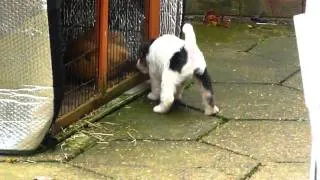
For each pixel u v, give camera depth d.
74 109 2.00
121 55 2.22
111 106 2.12
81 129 1.97
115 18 2.21
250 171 1.75
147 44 2.17
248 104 2.20
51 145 1.85
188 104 2.17
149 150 1.86
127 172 1.73
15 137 1.80
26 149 1.81
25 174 1.71
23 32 1.71
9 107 1.79
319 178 0.93
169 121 2.05
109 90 2.16
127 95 2.22
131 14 2.25
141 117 2.07
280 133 1.98
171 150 1.86
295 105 2.20
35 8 1.69
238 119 2.08
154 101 2.19
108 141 1.91
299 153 1.85
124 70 2.25
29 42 1.72
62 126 1.94
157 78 2.15
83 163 1.78
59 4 1.71
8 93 1.78
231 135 1.96
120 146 1.88
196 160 1.80
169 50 2.04
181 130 1.99
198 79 2.05
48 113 1.78
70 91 2.03
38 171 1.73
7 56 1.74
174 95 2.09
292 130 2.00
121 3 2.21
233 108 2.16
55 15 1.71
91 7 2.05
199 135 1.96
